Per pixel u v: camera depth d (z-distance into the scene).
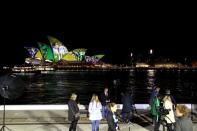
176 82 102.56
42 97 57.97
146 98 52.19
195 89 75.00
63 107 18.88
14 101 49.69
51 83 97.12
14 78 11.11
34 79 115.38
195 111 17.62
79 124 15.08
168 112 12.45
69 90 73.75
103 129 14.09
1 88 11.02
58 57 174.88
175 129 6.90
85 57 184.88
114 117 11.35
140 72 180.00
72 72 168.50
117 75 145.50
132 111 16.34
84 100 51.09
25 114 17.41
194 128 13.89
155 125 13.16
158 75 149.25
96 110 12.83
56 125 14.90
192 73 173.88
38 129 14.16
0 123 15.21
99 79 116.19
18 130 13.98
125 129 14.15
